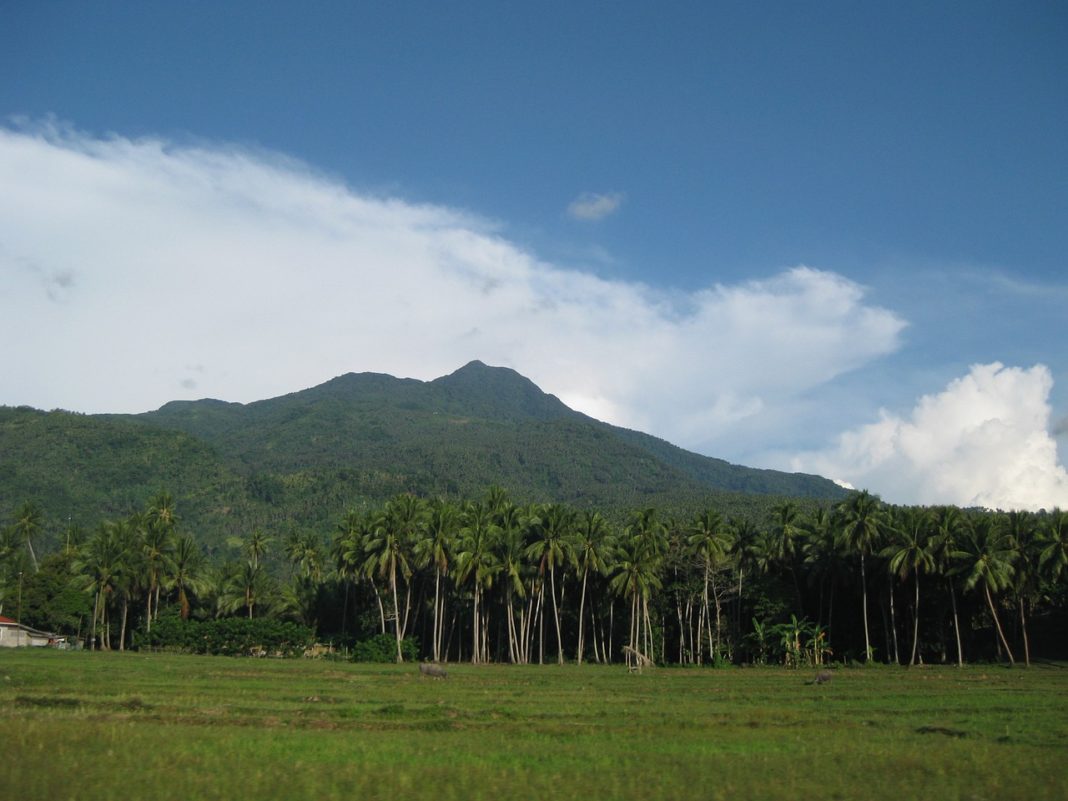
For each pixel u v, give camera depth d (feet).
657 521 385.50
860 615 375.25
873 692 209.26
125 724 126.00
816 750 114.93
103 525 406.21
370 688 204.44
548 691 208.03
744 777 96.58
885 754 111.14
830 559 357.82
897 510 358.64
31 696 158.40
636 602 366.63
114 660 298.76
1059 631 370.73
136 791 85.05
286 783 88.53
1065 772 100.99
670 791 89.20
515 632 425.69
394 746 112.16
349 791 86.94
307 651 420.36
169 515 437.17
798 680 256.73
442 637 415.23
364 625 422.41
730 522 399.03
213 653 380.78
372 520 384.68
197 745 107.96
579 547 373.61
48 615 413.80
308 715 146.00
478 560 356.59
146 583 392.06
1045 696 198.59
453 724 138.51
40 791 84.33
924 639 364.17
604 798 85.97
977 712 165.48
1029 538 333.42
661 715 156.76
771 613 360.89
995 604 356.59
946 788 92.32
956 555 326.03
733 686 229.86
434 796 85.30
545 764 102.37
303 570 476.54
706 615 385.91
